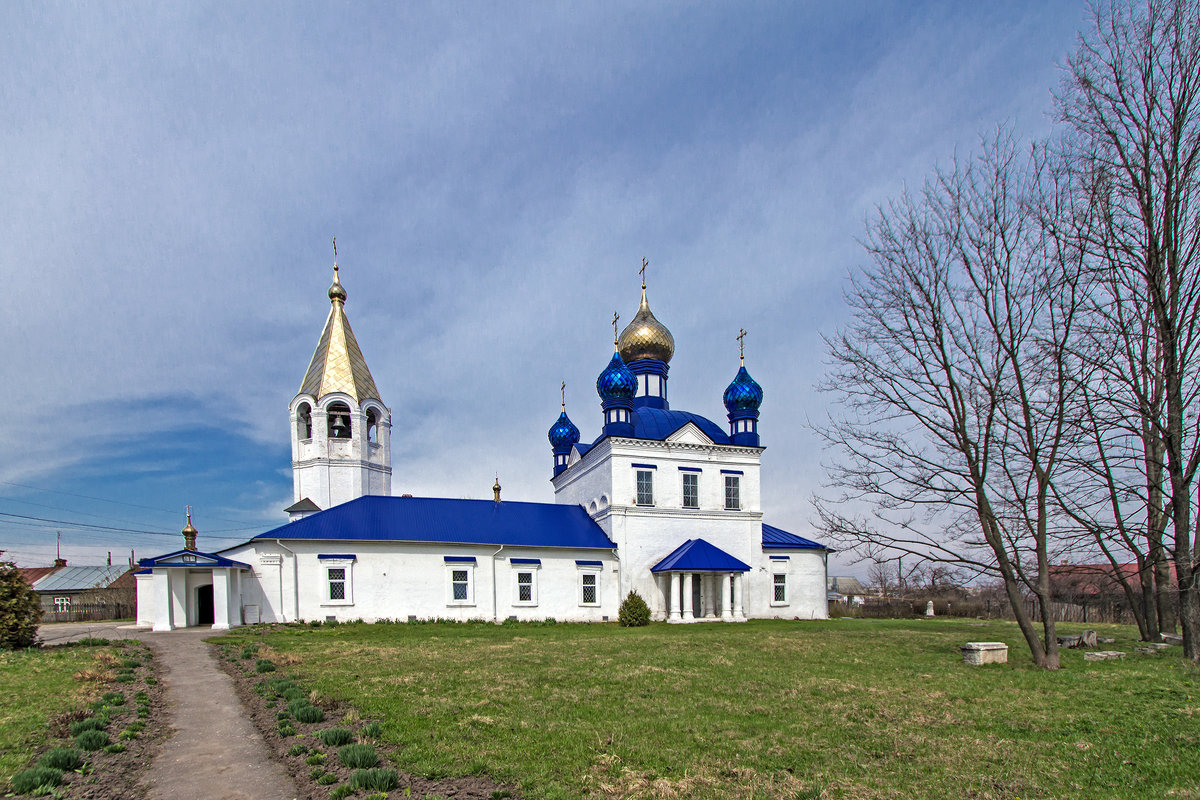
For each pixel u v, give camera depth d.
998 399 21.03
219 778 10.28
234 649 24.09
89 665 19.33
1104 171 20.67
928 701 14.62
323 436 43.53
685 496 43.94
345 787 9.25
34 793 9.25
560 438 55.09
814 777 9.67
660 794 8.95
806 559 46.25
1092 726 12.41
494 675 17.64
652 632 32.75
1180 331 21.58
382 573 37.69
